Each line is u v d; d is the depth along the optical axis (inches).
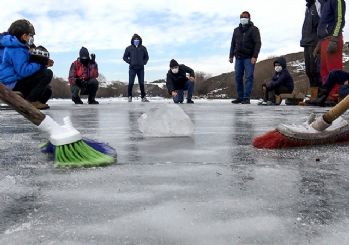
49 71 282.5
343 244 39.0
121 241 40.0
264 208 50.0
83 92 445.7
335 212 48.6
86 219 46.4
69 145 79.1
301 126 101.1
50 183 63.3
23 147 103.2
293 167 75.2
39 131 145.4
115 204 51.8
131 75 495.5
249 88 402.9
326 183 62.7
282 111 258.4
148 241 39.9
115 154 84.6
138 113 249.0
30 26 263.1
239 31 395.5
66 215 47.9
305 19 342.3
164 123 124.1
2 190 59.5
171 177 66.8
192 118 199.8
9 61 263.7
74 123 176.4
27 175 69.3
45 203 52.8
